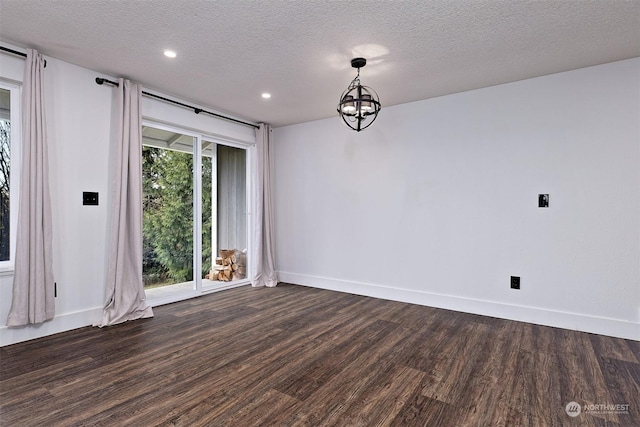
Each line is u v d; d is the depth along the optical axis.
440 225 3.79
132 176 3.31
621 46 2.63
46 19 2.28
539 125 3.24
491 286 3.49
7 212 2.75
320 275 4.76
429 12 2.17
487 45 2.62
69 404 1.85
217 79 3.32
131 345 2.66
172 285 4.00
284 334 2.93
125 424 1.69
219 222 4.60
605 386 2.07
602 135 2.96
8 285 2.63
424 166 3.89
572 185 3.09
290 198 5.05
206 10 2.16
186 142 4.14
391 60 2.88
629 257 2.87
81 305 3.05
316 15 2.21
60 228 2.91
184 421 1.72
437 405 1.88
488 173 3.50
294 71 3.11
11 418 1.72
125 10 2.17
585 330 3.02
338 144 4.57
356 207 4.41
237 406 1.85
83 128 3.06
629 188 2.86
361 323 3.23
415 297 3.95
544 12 2.17
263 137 4.91
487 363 2.38
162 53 2.77
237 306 3.79
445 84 3.42
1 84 2.68
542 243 3.23
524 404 1.89
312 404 1.88
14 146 2.74
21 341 2.68
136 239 3.33
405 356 2.50
